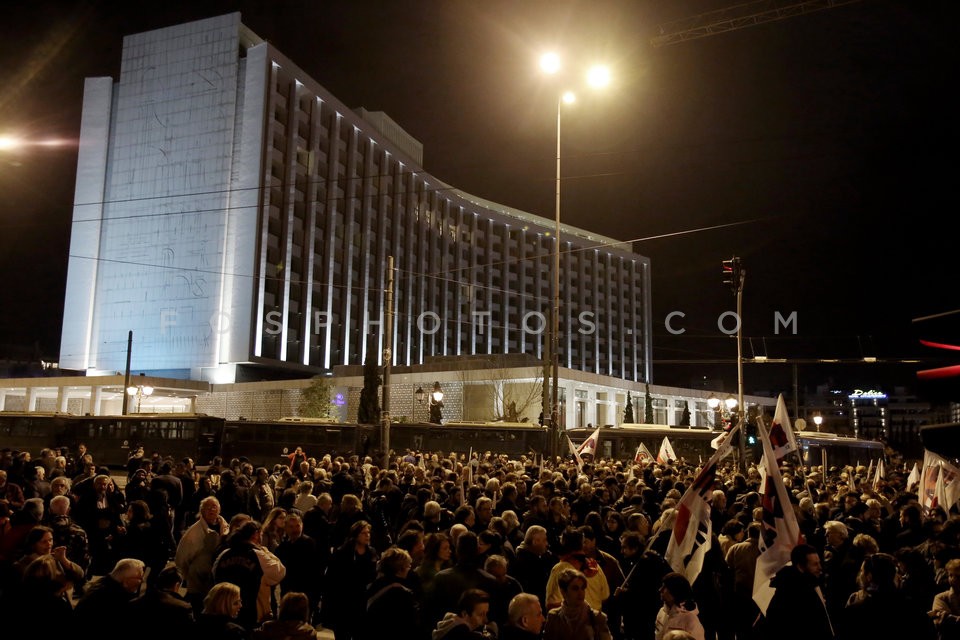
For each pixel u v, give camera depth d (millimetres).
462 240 109875
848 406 150625
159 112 81375
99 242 82125
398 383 66062
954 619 6035
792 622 6305
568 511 10969
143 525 10016
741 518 10297
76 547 9047
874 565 6227
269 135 78000
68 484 10984
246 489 13836
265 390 69625
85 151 83812
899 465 34406
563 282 122562
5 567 8336
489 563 6918
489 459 26422
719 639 8562
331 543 10125
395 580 6609
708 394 92688
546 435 29906
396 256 96000
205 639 5535
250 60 78750
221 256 75938
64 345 81000
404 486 15148
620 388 74688
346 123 89812
